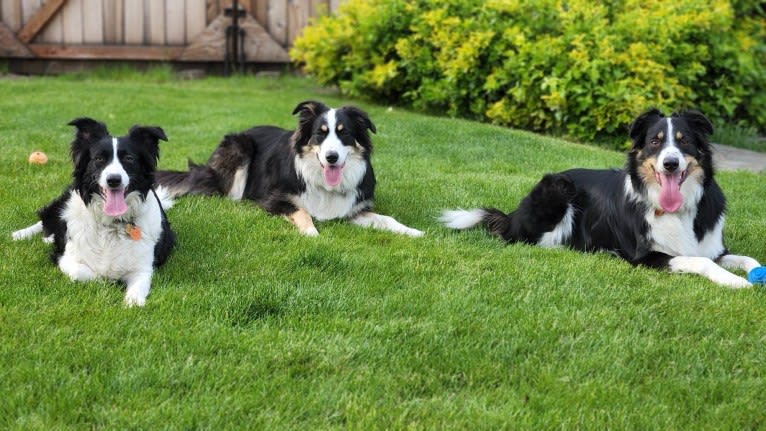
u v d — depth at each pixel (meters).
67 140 8.81
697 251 5.57
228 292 4.66
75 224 4.90
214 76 14.73
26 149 8.25
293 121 10.35
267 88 13.65
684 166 5.27
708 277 5.20
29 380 3.60
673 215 5.46
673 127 5.39
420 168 8.28
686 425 3.45
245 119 10.38
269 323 4.32
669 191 5.34
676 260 5.40
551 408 3.55
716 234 5.63
